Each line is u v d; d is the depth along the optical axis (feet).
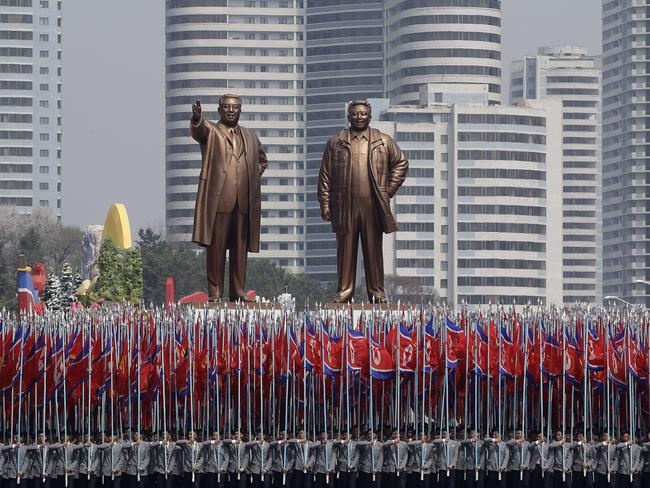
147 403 359.25
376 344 345.92
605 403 360.28
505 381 355.97
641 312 386.32
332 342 347.97
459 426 357.82
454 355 349.00
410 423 361.30
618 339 366.84
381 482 341.00
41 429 363.35
